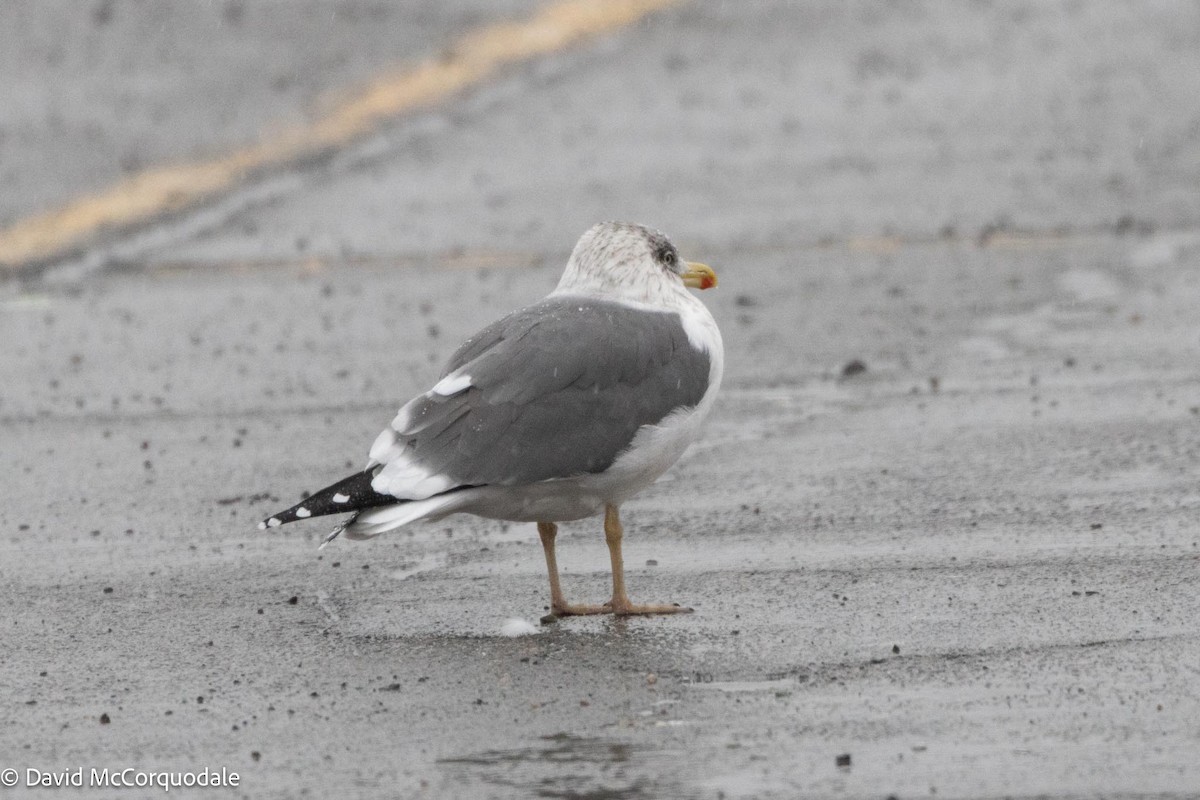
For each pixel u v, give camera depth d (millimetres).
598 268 11008
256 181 26281
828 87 31844
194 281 20969
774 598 10453
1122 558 10805
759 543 11508
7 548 11984
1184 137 26703
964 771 8016
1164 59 32938
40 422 15297
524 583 11008
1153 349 16047
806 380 15703
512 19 38656
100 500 13016
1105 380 15109
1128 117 28328
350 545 11852
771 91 31641
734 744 8391
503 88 32562
